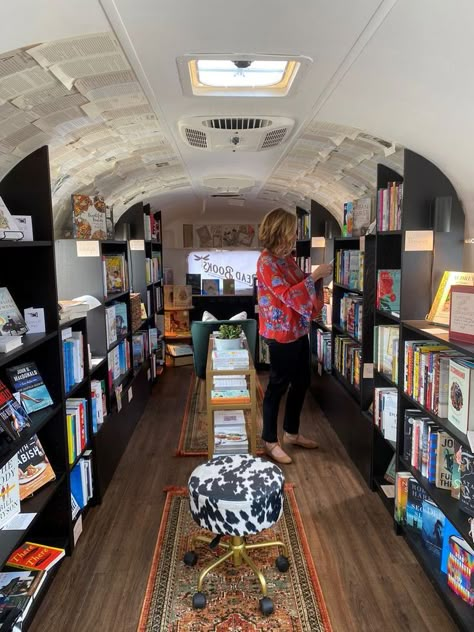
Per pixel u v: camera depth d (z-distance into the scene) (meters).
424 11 1.24
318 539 2.43
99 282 3.00
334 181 3.62
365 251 2.90
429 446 2.09
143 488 2.98
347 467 3.21
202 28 1.40
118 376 3.59
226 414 3.08
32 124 1.95
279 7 1.29
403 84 1.70
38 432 2.21
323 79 1.79
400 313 2.36
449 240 2.32
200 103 2.10
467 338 1.74
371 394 3.07
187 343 6.45
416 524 2.33
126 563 2.26
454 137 1.93
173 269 7.35
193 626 1.88
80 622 1.91
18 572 1.90
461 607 1.81
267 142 2.71
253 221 7.25
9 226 1.80
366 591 2.06
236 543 2.19
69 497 2.27
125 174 3.42
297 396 3.42
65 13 1.26
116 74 1.72
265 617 1.92
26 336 1.99
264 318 3.12
